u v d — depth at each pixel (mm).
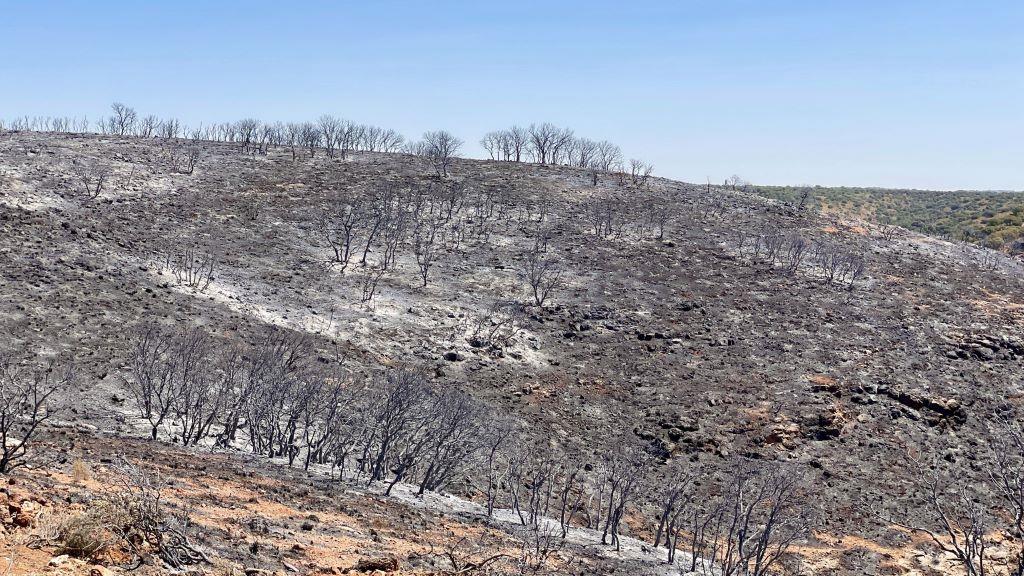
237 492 23625
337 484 32781
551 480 42219
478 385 58094
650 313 75062
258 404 40969
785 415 56938
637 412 57312
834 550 41812
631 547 36469
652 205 112562
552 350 66625
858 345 70500
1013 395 63094
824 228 110625
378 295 72500
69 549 11062
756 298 80688
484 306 73125
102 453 25922
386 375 49406
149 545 12258
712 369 64625
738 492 37094
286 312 64062
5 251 60719
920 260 101000
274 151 131125
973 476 52188
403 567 15570
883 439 55844
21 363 43094
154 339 46938
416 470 42125
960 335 74062
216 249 77625
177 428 41562
